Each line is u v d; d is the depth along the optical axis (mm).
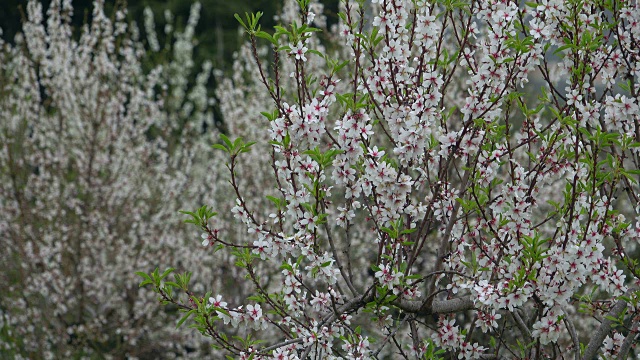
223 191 10227
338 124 3090
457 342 3504
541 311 3326
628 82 3383
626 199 9000
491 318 3316
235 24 18875
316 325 3287
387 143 7949
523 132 3566
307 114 3049
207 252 9000
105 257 9148
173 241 9438
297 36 3107
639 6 3414
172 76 13305
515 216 3229
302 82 3193
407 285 3221
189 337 9266
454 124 7977
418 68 3355
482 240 3711
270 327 8312
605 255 5809
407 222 3547
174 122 11180
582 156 3369
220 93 10211
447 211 3562
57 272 8742
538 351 3309
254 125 9250
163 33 18172
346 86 8047
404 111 3156
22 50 9688
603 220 3135
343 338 3318
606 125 3418
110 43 9477
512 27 3232
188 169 10188
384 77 3254
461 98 7953
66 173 9586
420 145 3129
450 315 3654
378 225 3336
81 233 9328
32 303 9070
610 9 3473
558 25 3492
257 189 8891
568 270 3084
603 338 3514
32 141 9367
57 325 9008
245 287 8859
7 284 9156
